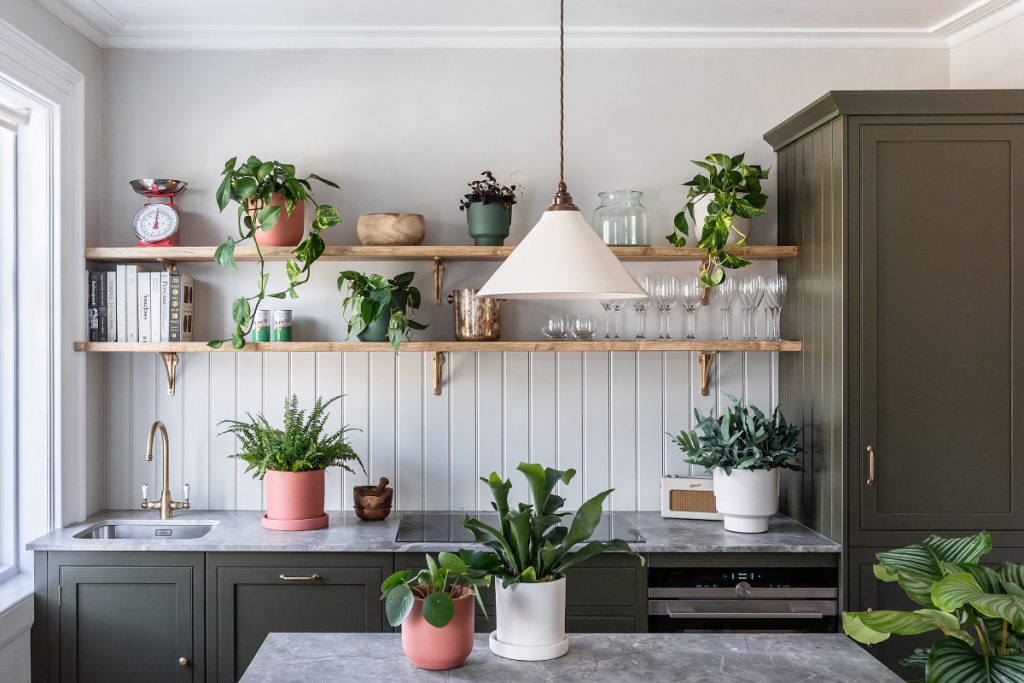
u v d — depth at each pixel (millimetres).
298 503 3277
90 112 3545
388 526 3348
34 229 3250
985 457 3037
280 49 3666
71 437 3373
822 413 3205
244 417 3645
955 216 3023
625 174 3684
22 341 3256
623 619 3068
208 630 3068
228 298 3652
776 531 3285
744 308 3418
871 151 3021
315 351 3369
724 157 3344
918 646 3084
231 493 3643
